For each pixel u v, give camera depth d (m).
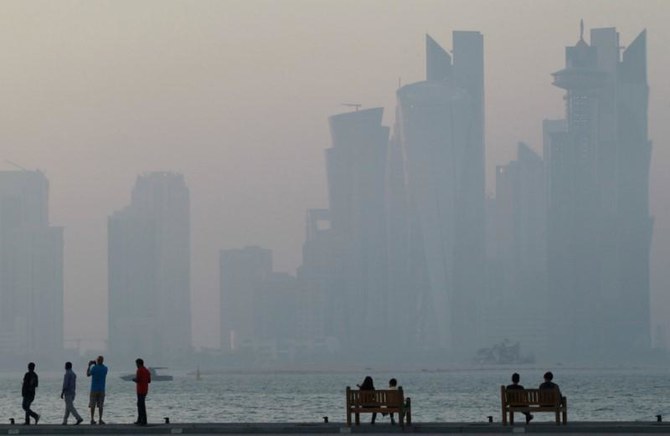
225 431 129.50
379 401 130.62
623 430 124.75
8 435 130.25
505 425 129.88
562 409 129.62
